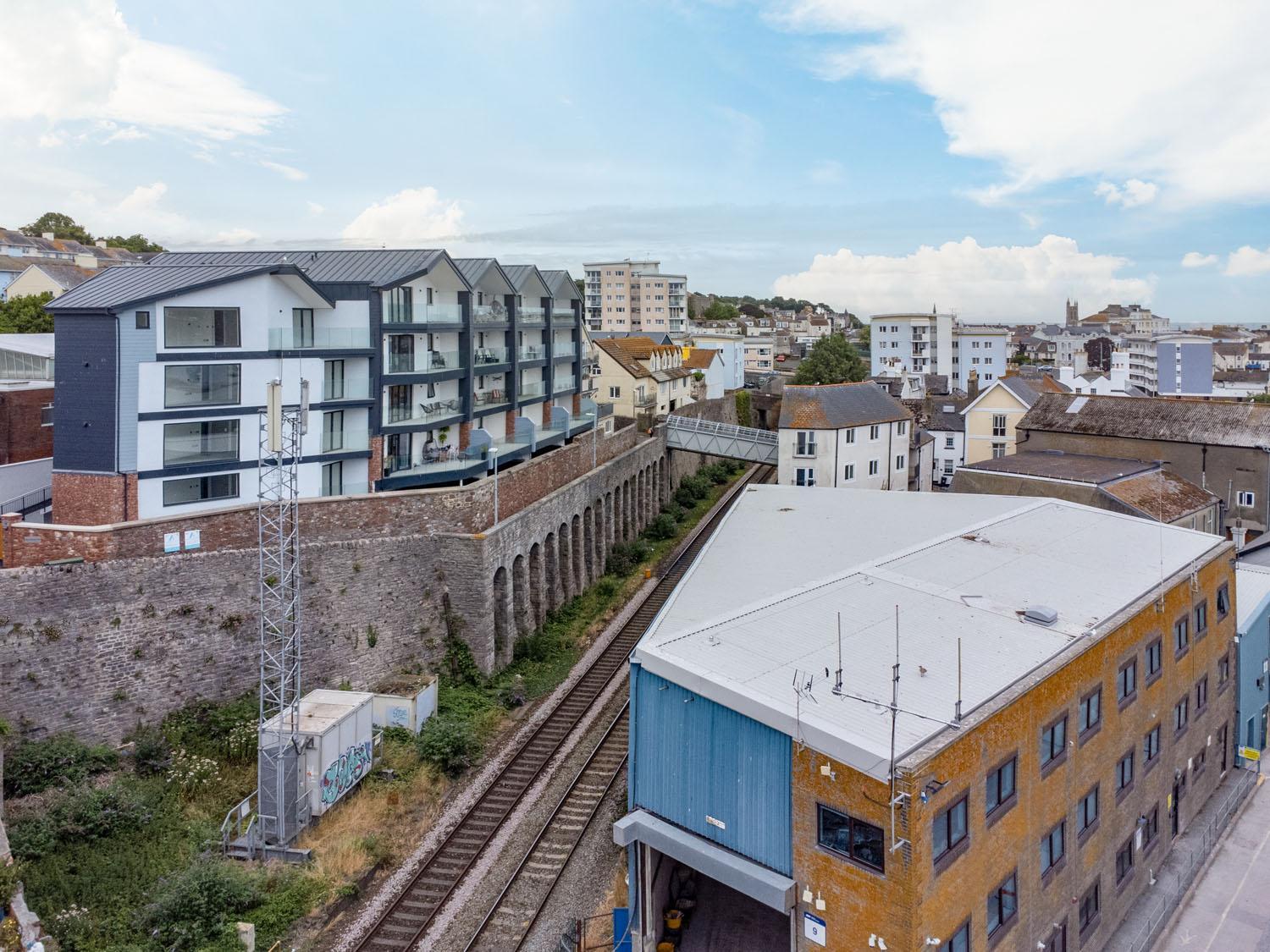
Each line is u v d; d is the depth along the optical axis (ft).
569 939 71.41
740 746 62.28
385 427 136.05
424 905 77.20
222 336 116.16
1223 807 99.35
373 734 100.48
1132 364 525.75
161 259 142.51
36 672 85.71
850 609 78.59
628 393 262.88
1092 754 74.79
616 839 66.39
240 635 100.48
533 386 191.01
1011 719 62.54
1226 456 166.40
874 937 54.85
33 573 85.66
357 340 131.03
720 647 69.46
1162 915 81.87
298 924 73.36
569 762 102.12
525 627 136.87
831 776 56.59
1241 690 110.52
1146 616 83.25
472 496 124.88
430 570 120.67
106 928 69.05
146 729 92.53
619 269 514.27
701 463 262.67
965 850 57.98
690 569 96.17
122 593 91.40
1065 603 82.02
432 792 95.20
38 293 269.44
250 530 104.63
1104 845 77.66
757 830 61.46
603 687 122.93
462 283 152.66
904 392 333.01
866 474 203.62
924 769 53.16
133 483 109.09
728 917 73.82
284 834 82.07
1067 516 111.96
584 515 169.07
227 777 90.89
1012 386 225.97
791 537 106.83
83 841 77.51
